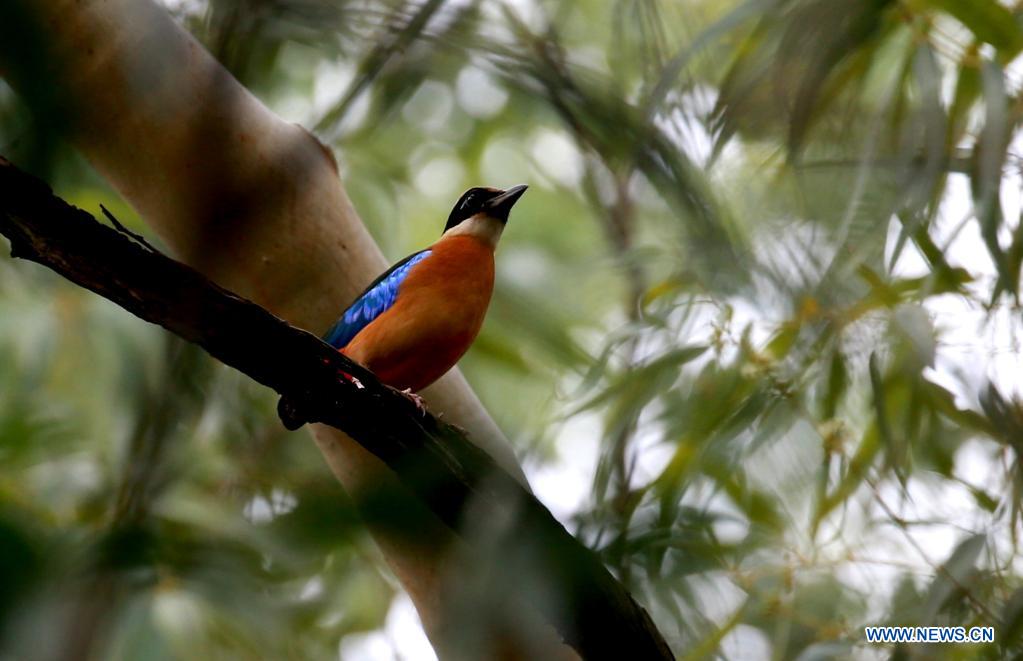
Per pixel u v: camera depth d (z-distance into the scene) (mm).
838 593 9250
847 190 9477
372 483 3682
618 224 12922
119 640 5812
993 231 7910
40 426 7363
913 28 8656
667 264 12391
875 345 9008
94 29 7074
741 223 10125
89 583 3748
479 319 9852
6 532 3275
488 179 16328
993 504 9102
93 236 5582
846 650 8688
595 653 6664
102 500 4633
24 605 3199
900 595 9242
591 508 8359
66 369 10484
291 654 8266
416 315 9320
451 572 6262
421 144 15820
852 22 8070
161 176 7488
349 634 10516
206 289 5828
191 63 7406
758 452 9727
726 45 10930
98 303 10828
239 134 8031
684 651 8867
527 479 9250
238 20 5938
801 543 9562
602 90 8188
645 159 8047
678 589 8812
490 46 8156
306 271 8547
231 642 7426
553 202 16016
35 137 3225
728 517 9211
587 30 12656
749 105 9000
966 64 8992
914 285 9234
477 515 5961
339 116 8242
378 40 7852
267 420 8727
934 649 8516
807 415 9023
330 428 8320
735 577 8945
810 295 9062
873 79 10281
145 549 3963
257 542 4035
